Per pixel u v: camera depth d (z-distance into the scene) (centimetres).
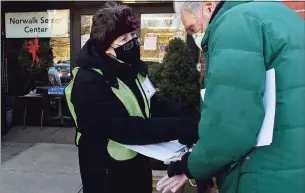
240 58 120
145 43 619
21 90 668
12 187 405
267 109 125
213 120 121
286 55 125
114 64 174
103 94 167
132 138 165
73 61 654
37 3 649
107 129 165
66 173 448
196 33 157
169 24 609
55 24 651
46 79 665
